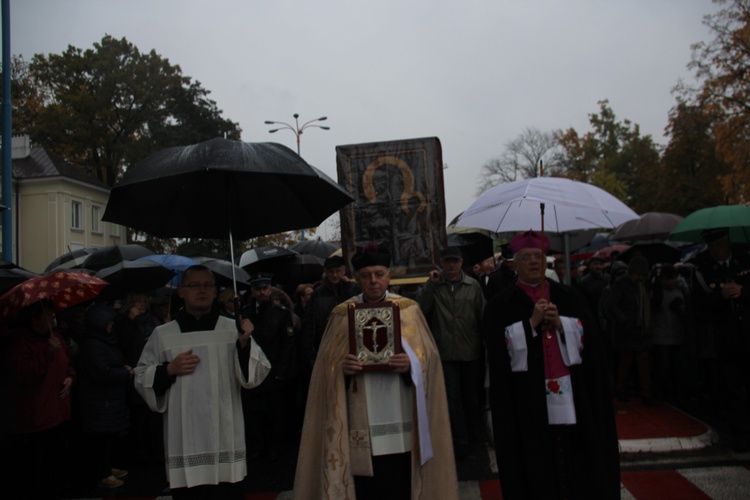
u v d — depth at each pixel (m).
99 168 38.16
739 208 5.70
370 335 3.31
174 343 3.38
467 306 5.80
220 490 3.32
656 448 5.33
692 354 6.66
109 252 7.82
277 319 6.04
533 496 3.35
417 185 6.52
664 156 33.28
